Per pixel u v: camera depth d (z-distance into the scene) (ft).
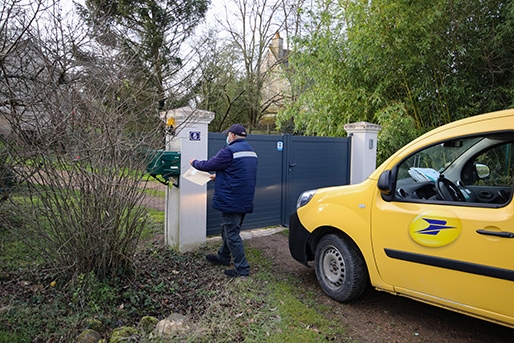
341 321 10.54
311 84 32.37
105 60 10.82
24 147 9.16
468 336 9.95
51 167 9.44
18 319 8.86
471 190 10.62
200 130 15.72
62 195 9.73
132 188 10.61
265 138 19.93
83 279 10.22
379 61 24.84
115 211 10.34
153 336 8.70
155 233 18.45
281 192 20.90
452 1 23.13
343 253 11.50
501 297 8.09
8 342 8.02
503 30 22.67
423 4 23.16
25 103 9.25
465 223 8.67
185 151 15.26
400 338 9.75
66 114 9.25
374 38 24.71
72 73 10.23
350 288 11.27
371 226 10.76
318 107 30.45
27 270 11.67
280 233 19.71
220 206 12.78
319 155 22.62
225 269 13.89
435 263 9.21
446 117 25.32
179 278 12.86
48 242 10.25
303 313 10.68
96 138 9.69
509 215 8.00
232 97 58.85
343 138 23.85
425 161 10.50
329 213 12.04
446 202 9.29
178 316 9.64
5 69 9.57
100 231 10.21
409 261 9.80
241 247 13.07
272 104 64.69
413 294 9.84
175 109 15.35
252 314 10.20
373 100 25.61
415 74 25.17
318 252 12.47
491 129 8.86
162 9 40.75
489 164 10.37
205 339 8.72
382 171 10.89
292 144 21.16
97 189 9.91
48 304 9.78
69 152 9.34
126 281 11.44
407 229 9.83
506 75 24.47
